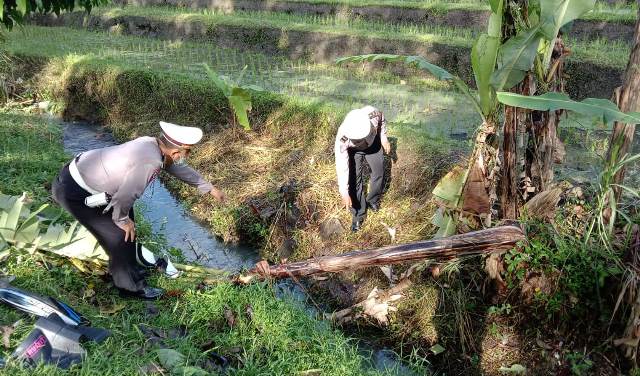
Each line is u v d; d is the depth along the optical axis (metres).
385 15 10.62
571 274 3.67
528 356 3.84
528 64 3.34
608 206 3.73
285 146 6.49
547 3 3.29
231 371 3.37
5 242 3.88
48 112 9.50
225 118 7.21
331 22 11.12
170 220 6.16
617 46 7.70
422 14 10.15
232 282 4.10
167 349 3.22
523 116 3.68
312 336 3.88
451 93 7.53
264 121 6.84
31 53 10.23
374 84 8.02
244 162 6.54
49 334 2.98
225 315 3.80
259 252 5.59
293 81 8.23
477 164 3.84
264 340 3.69
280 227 5.56
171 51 10.77
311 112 6.43
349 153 4.79
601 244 3.67
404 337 4.34
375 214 5.16
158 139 3.64
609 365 3.53
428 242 3.66
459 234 3.73
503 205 3.97
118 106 8.62
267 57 10.20
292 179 5.89
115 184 3.48
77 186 3.52
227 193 6.16
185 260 5.00
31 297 3.27
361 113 4.58
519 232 3.66
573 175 4.72
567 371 3.65
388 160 5.44
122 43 11.79
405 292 4.48
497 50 3.42
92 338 3.18
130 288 3.82
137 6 15.24
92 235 3.84
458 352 4.09
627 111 3.44
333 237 5.19
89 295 3.80
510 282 3.91
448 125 6.13
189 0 14.23
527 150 3.88
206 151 6.98
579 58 6.95
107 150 3.53
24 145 6.60
